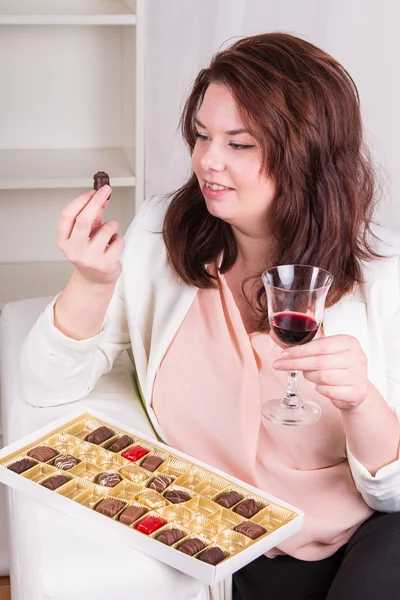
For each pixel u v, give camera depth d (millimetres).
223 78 1666
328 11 2785
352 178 1759
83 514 1434
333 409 1721
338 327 1748
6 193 3014
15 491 1581
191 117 1838
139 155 2707
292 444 1710
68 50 2885
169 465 1580
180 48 2699
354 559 1547
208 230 1820
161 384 1794
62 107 2953
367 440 1585
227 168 1676
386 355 1758
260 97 1632
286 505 1471
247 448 1699
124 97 2902
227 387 1741
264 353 1741
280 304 1478
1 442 2748
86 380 1828
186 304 1817
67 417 1700
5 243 3074
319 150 1700
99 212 1597
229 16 2703
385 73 2875
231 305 1777
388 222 2957
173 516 1455
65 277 2984
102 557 1379
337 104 1708
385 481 1589
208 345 1781
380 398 1583
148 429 1779
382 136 2934
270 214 1741
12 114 2928
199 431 1750
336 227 1737
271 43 1704
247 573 1695
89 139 3010
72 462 1557
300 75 1667
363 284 1773
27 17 2537
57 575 1350
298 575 1671
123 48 2875
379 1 2793
